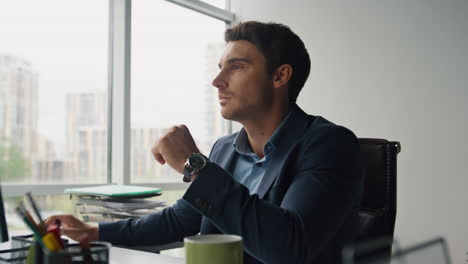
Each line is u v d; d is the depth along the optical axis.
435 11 2.59
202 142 3.09
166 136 0.93
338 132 1.05
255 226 0.83
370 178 1.20
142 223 1.22
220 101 1.16
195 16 3.04
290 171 1.06
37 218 0.67
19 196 2.08
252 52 1.13
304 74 1.23
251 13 3.29
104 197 1.68
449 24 2.54
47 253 0.57
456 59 2.51
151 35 2.73
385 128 2.75
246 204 0.83
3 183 2.04
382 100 2.77
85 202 1.75
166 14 2.83
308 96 3.08
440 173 2.54
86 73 2.42
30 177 2.14
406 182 2.66
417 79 2.64
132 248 1.19
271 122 1.17
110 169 2.56
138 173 2.63
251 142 1.22
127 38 2.57
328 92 2.99
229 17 3.28
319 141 1.03
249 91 1.13
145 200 1.72
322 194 0.94
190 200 0.84
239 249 0.60
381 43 2.78
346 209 0.97
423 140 2.61
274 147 1.12
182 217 1.24
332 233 0.94
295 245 0.85
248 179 1.18
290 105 1.21
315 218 0.90
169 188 2.78
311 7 3.06
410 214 2.63
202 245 0.58
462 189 2.46
